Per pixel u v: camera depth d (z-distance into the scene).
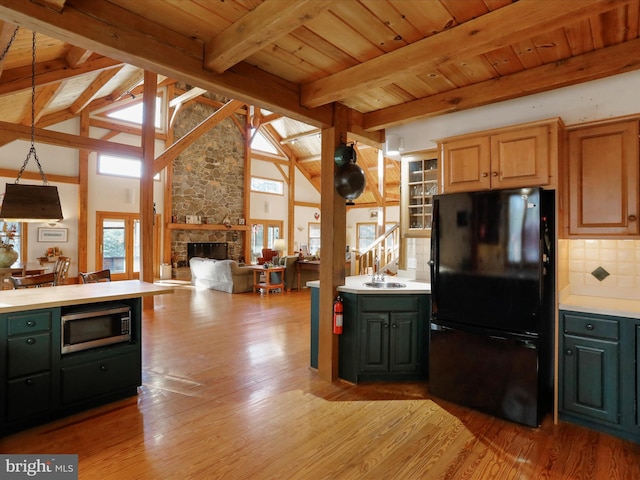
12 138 4.54
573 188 2.55
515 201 2.42
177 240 10.68
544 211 2.41
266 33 1.81
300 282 8.54
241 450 2.08
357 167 3.11
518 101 2.89
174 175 10.58
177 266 10.62
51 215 4.00
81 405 2.52
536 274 2.33
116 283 3.20
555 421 2.39
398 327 3.07
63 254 8.55
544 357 2.42
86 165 8.88
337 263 3.16
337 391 2.90
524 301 2.37
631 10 1.86
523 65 2.51
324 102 2.73
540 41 2.19
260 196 12.95
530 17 1.71
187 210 10.90
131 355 2.77
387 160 11.96
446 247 2.73
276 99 2.62
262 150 13.16
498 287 2.47
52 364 2.37
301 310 6.06
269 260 9.71
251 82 2.47
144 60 1.95
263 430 2.30
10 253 4.80
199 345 4.10
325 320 3.16
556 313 2.40
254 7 1.82
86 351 2.54
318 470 1.91
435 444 2.16
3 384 2.18
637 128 2.33
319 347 3.21
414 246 3.82
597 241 2.71
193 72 2.14
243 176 12.37
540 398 2.36
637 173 2.33
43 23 1.63
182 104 10.59
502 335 2.45
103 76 7.30
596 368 2.26
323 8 1.61
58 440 2.18
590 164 2.49
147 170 5.69
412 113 3.15
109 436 2.22
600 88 2.55
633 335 2.14
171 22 1.97
